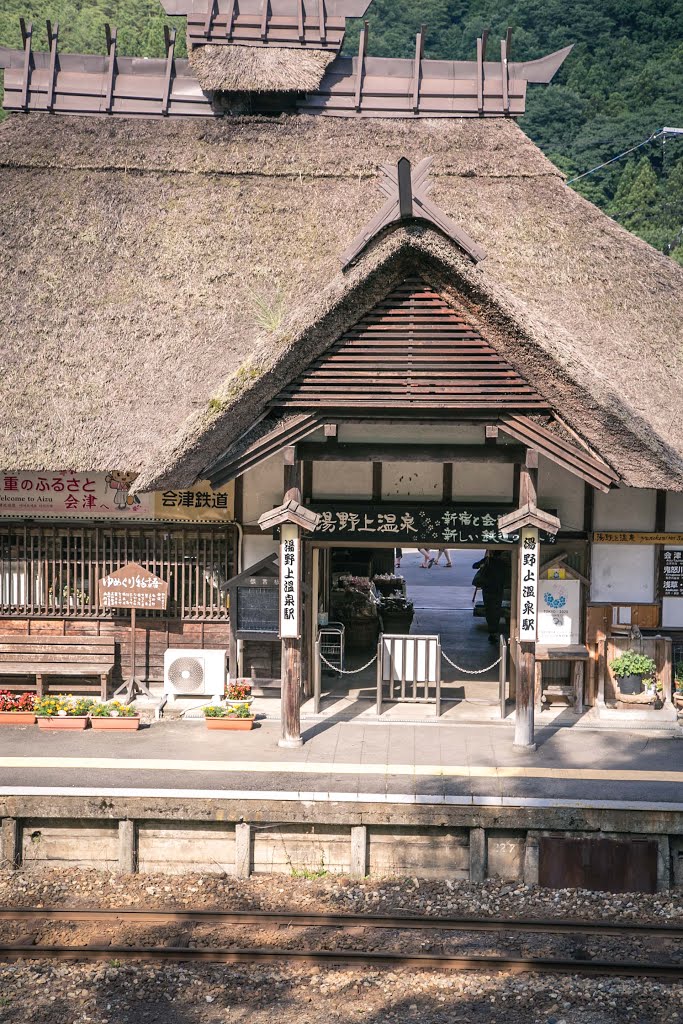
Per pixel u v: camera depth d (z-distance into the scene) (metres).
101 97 17.48
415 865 11.52
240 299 15.02
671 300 15.60
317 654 14.69
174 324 14.77
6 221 15.66
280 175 16.48
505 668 14.52
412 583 27.94
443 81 17.67
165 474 12.09
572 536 14.90
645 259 15.97
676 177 53.25
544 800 11.27
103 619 15.44
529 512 12.55
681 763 12.62
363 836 11.40
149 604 14.88
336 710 14.86
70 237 15.61
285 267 15.37
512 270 15.46
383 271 11.97
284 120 17.41
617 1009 9.12
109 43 17.72
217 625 15.39
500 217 16.09
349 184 16.41
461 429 14.21
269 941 10.20
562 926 10.45
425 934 10.35
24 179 16.20
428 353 12.34
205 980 9.58
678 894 11.14
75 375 14.29
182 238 15.72
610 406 12.08
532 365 12.09
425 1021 8.94
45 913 10.63
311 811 11.34
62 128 16.98
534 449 12.55
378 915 10.56
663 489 12.82
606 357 14.67
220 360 14.37
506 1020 8.95
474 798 11.30
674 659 15.06
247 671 15.42
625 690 14.49
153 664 15.42
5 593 15.42
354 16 18.31
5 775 11.95
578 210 16.33
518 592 13.42
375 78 17.80
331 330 12.22
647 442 12.34
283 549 12.97
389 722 14.30
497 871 11.48
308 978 9.61
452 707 15.05
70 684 15.40
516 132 17.33
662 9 63.62
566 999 9.27
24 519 15.27
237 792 11.41
